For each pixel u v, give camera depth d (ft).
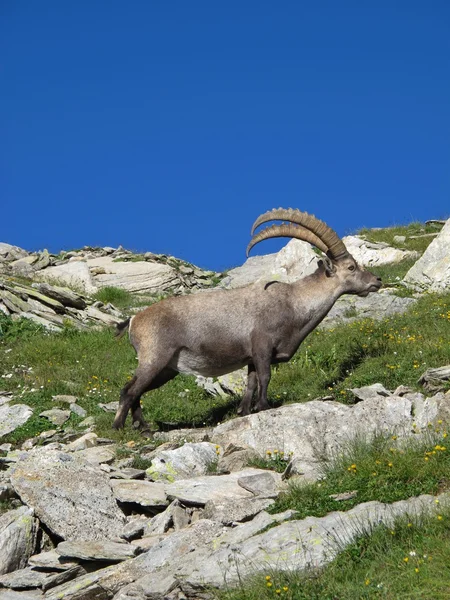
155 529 25.07
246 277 84.33
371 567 19.06
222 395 42.01
